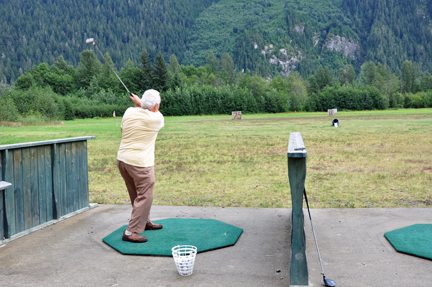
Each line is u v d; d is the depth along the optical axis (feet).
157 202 18.26
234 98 226.58
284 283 8.57
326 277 8.84
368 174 25.61
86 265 9.80
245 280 8.77
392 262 9.70
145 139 11.72
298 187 7.82
